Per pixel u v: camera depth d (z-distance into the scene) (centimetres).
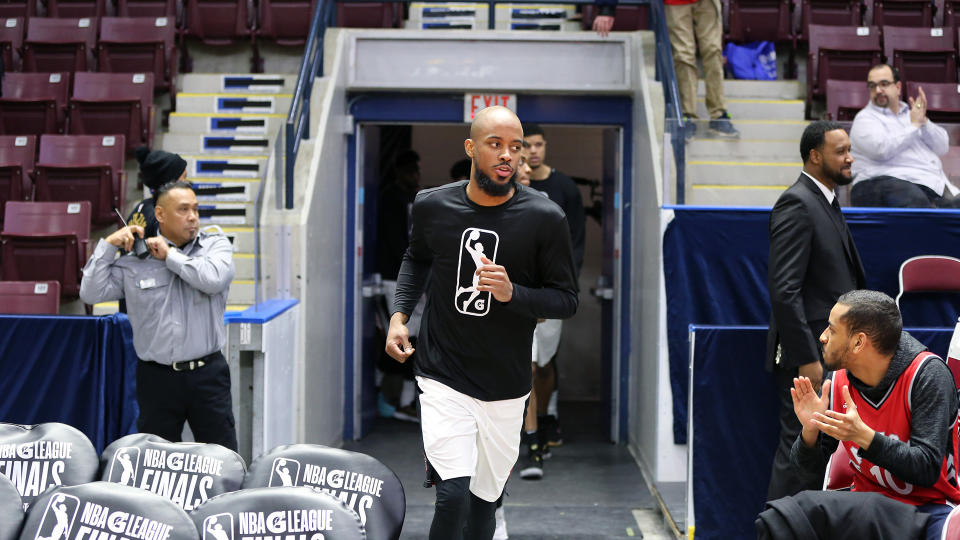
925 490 280
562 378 813
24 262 543
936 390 274
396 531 333
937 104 664
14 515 304
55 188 591
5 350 420
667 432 482
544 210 309
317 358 564
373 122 656
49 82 682
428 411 318
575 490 536
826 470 307
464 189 316
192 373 387
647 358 552
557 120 658
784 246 368
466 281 312
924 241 465
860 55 693
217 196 611
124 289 384
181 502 329
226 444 399
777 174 517
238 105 686
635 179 633
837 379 295
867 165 502
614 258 658
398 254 725
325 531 306
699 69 730
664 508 451
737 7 740
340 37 635
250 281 562
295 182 551
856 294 284
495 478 333
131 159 652
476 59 650
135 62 693
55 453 333
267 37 754
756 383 401
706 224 478
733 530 402
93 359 420
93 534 300
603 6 646
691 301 479
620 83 644
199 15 748
